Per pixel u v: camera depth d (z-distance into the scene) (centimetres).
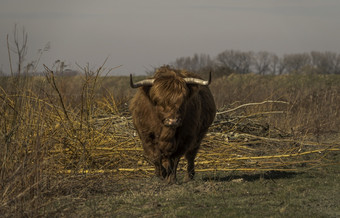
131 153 3403
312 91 6781
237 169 3111
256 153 3878
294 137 4303
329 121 5400
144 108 2644
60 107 3531
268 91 6550
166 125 2475
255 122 4750
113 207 2273
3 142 2241
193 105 2684
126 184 2809
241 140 4216
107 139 3519
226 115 4594
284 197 2469
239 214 2128
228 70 13975
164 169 2739
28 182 2189
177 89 2480
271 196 2498
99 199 2441
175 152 2703
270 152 3941
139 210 2216
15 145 2316
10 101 2502
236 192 2577
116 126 3762
